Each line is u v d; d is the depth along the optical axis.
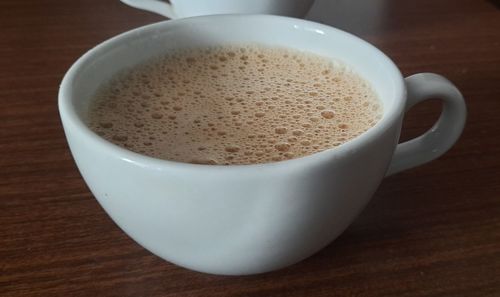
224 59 0.18
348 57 0.17
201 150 0.14
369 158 0.12
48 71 0.23
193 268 0.13
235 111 0.16
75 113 0.13
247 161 0.14
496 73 0.22
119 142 0.15
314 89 0.17
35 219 0.16
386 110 0.13
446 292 0.13
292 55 0.18
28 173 0.17
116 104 0.16
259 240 0.12
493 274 0.14
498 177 0.17
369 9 0.27
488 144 0.18
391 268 0.14
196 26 0.18
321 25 0.17
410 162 0.16
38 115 0.20
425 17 0.27
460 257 0.14
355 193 0.12
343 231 0.14
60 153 0.18
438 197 0.16
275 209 0.11
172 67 0.18
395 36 0.25
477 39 0.25
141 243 0.13
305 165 0.11
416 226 0.15
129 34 0.17
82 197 0.16
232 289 0.13
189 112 0.16
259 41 0.18
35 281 0.14
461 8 0.28
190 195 0.11
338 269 0.14
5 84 0.22
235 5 0.22
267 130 0.15
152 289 0.13
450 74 0.22
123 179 0.11
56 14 0.27
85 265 0.14
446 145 0.16
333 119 0.16
